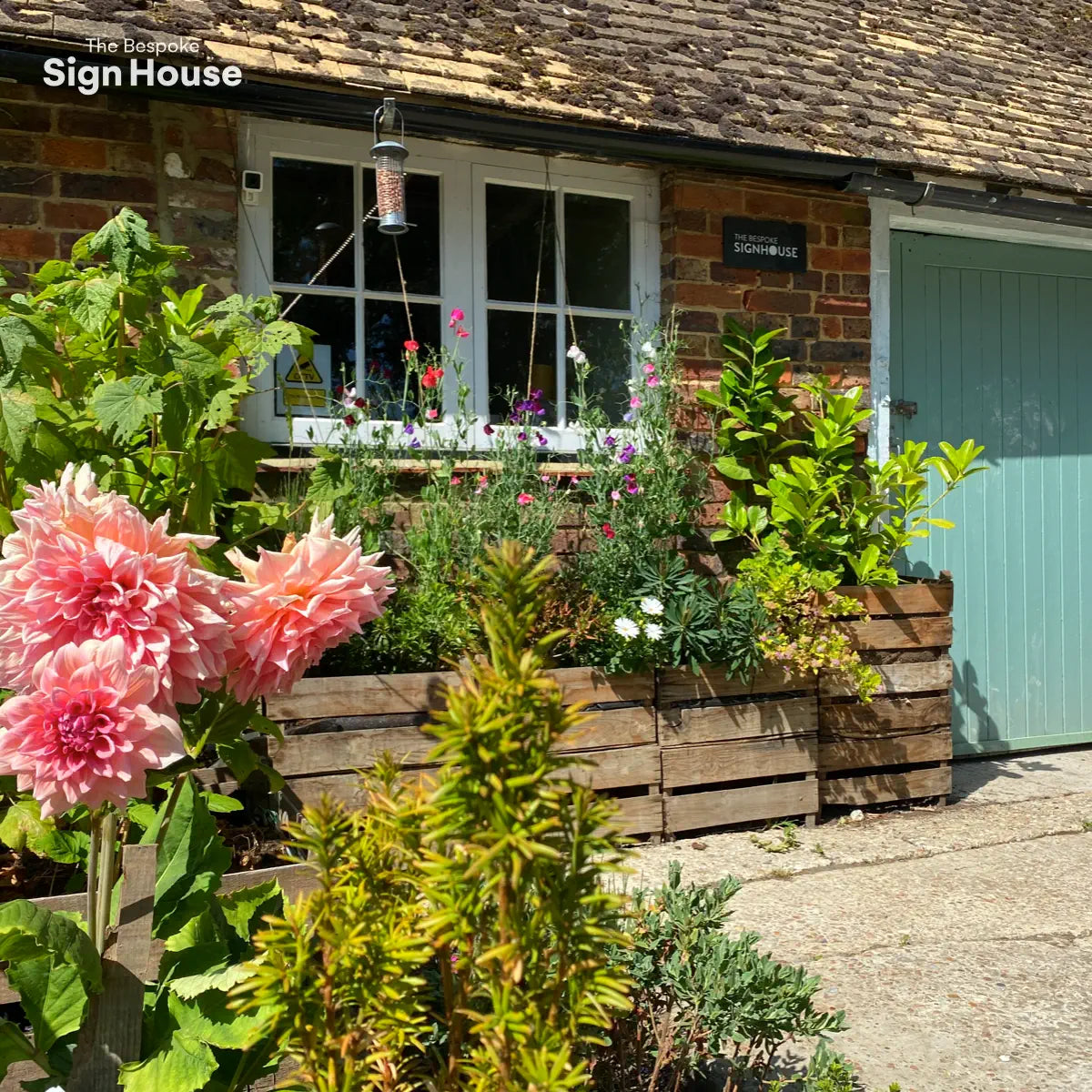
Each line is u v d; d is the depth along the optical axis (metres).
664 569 4.76
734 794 4.81
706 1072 2.70
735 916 3.90
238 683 1.86
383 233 4.86
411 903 1.54
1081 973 3.50
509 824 1.27
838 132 5.42
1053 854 4.65
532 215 5.27
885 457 5.84
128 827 2.64
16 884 3.08
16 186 4.16
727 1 6.39
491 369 5.20
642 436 5.19
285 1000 1.43
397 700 4.18
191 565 1.81
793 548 5.28
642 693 4.64
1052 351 6.64
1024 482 6.57
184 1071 1.93
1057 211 5.87
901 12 7.16
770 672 4.87
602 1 5.84
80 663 1.60
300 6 4.70
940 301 6.30
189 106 4.41
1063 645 6.68
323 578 1.84
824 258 5.63
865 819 5.14
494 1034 1.35
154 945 2.13
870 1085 2.82
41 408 2.24
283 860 3.36
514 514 4.57
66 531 1.69
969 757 6.44
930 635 5.26
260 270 4.68
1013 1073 2.90
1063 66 7.36
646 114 4.93
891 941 3.72
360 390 4.93
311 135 4.78
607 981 1.38
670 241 5.34
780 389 5.52
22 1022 2.87
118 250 2.27
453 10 5.16
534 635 4.42
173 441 2.27
